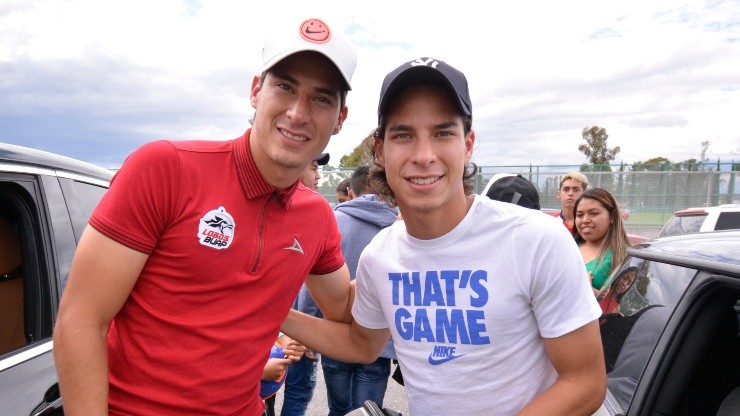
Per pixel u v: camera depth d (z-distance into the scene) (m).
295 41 1.34
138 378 1.29
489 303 1.29
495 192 2.80
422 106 1.28
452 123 1.29
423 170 1.29
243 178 1.33
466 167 1.54
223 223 1.30
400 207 1.38
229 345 1.34
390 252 1.47
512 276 1.27
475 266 1.31
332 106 1.42
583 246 3.83
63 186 1.84
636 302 1.89
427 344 1.39
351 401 2.91
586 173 16.09
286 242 1.45
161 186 1.24
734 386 1.65
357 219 2.85
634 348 1.75
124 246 1.21
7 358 1.50
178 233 1.27
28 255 1.68
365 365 2.80
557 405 1.23
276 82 1.36
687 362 1.59
